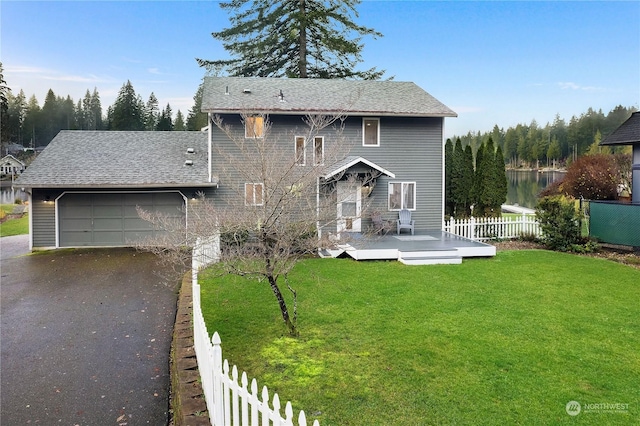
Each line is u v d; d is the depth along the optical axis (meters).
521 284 10.27
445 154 20.75
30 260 14.83
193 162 18.42
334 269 12.00
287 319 6.93
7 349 7.21
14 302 9.91
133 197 17.38
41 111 85.50
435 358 5.99
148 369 6.49
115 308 9.47
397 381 5.30
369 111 17.30
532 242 16.91
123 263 14.21
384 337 6.80
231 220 7.05
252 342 6.68
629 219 14.20
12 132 74.94
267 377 5.47
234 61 27.66
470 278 10.90
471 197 19.98
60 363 6.68
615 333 7.02
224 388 3.92
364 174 16.41
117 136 20.31
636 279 10.75
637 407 4.70
